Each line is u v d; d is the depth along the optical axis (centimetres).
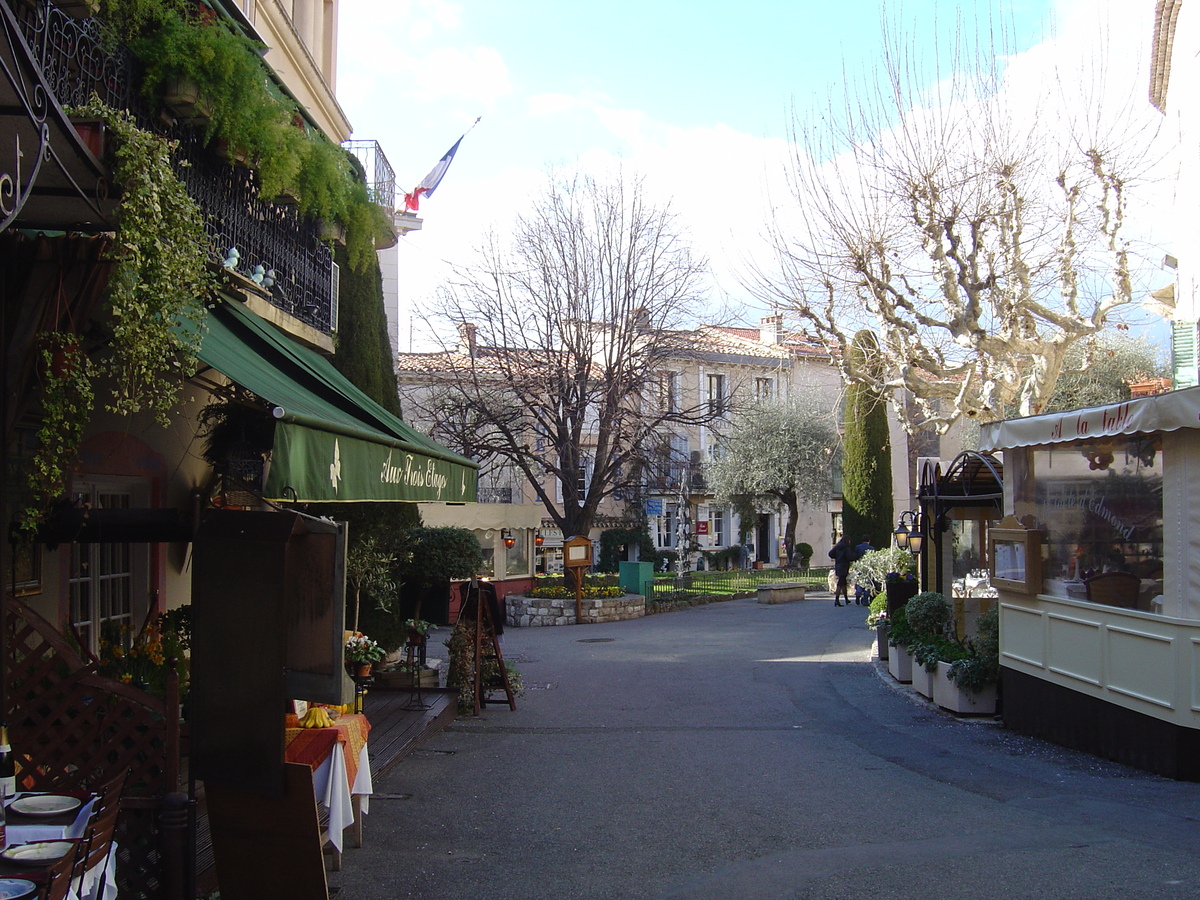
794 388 4378
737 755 952
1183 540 810
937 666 1262
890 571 2212
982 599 1413
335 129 1725
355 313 1576
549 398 2716
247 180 919
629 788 809
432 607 2544
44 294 538
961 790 789
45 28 567
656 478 2927
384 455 684
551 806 749
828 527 4928
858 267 1752
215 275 686
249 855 461
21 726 495
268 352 784
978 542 1652
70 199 530
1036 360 1686
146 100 727
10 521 622
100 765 500
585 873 582
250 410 659
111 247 518
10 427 529
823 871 568
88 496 792
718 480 4250
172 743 480
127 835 474
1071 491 989
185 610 874
